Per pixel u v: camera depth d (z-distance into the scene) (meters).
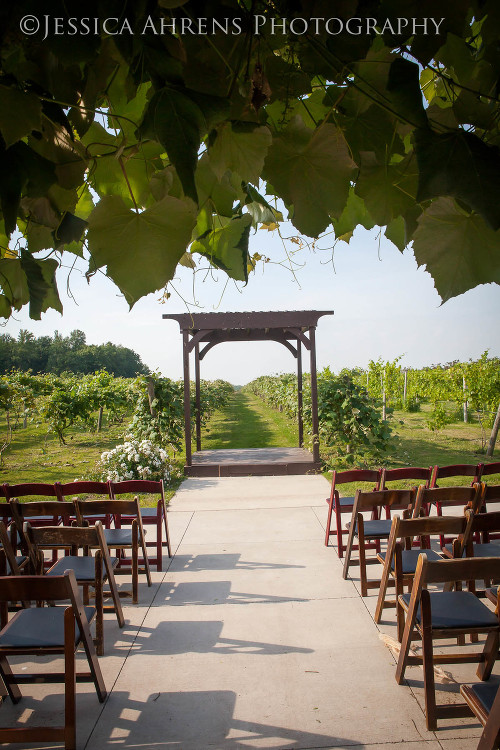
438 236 0.61
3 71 0.57
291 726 2.52
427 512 4.58
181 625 3.63
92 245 0.56
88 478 9.03
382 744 2.37
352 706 2.66
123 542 4.12
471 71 0.63
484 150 0.52
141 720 2.59
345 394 10.60
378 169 0.64
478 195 0.51
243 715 2.61
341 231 0.85
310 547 5.23
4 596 2.28
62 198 0.68
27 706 2.73
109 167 0.73
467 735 2.42
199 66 0.61
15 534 3.84
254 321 9.57
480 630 2.53
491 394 12.38
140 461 8.59
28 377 15.67
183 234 0.57
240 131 0.59
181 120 0.51
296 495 7.63
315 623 3.60
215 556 5.06
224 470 9.53
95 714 2.65
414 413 23.36
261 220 0.81
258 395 48.41
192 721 2.57
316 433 9.66
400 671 2.82
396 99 0.54
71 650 2.30
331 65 0.62
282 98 0.66
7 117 0.55
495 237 0.60
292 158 0.62
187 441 9.59
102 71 0.60
